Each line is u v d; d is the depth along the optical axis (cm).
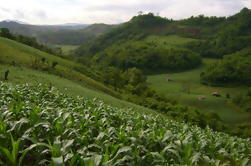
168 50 19038
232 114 10700
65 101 1534
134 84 10419
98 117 1170
